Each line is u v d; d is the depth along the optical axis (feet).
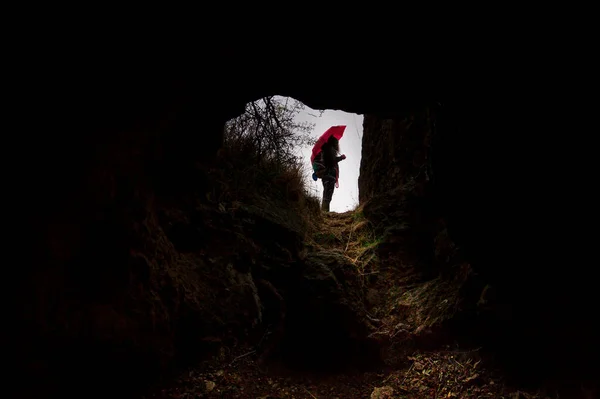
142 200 9.18
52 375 7.15
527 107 8.47
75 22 5.82
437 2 7.09
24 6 5.31
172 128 9.56
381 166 20.86
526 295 10.14
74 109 6.66
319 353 13.10
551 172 8.70
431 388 11.06
